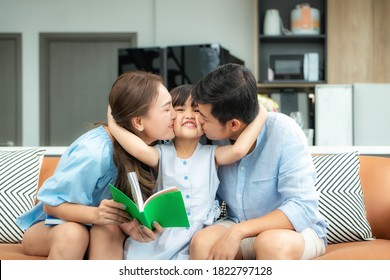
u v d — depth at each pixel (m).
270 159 1.55
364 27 5.24
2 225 1.87
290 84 5.15
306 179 1.50
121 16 5.84
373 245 1.68
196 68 4.95
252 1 5.66
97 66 5.93
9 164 1.97
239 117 1.46
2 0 5.88
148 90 1.51
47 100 5.93
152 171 1.63
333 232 1.84
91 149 1.50
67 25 5.88
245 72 1.48
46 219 1.53
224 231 1.49
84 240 1.45
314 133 4.73
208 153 1.60
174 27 5.68
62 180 1.47
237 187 1.60
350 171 1.93
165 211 1.36
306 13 5.16
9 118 5.92
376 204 1.91
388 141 4.50
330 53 5.20
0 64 5.93
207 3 5.69
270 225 1.42
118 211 1.42
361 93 4.53
